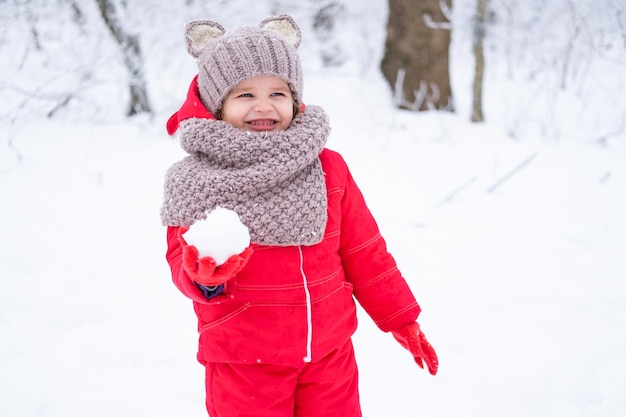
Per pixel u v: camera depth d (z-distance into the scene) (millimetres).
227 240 1212
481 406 2311
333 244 1587
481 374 2506
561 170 4957
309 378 1576
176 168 1554
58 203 4234
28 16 6316
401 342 1730
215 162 1530
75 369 2561
